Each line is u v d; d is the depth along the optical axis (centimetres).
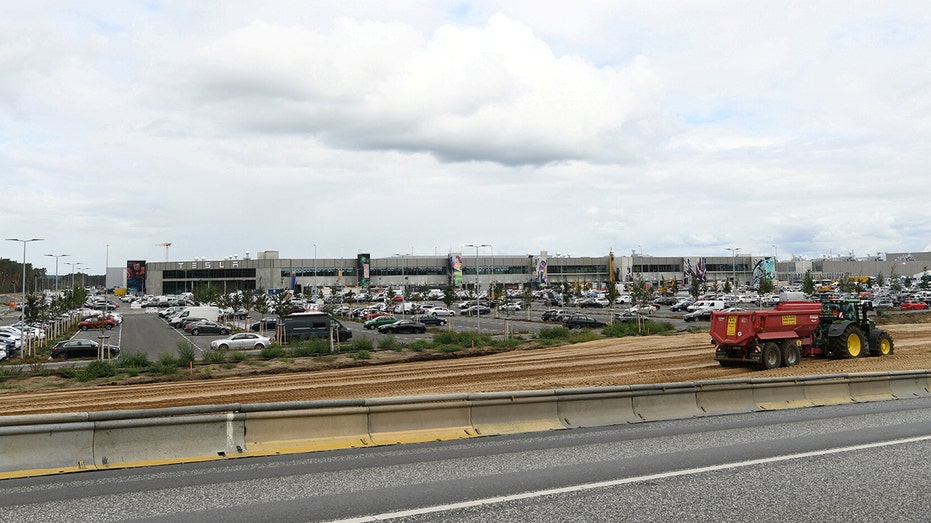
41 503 855
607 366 3422
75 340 5122
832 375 1947
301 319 5666
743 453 1174
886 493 912
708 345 4491
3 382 3650
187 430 1138
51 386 3494
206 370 4000
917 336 4678
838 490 926
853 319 3191
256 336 5522
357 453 1180
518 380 2930
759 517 805
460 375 3253
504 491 916
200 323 7319
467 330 7012
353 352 4775
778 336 2850
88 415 1080
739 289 15825
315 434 1236
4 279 19412
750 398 1777
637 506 845
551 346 5181
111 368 3938
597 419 1509
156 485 949
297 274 15250
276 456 1152
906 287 14525
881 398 2003
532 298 10512
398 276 15712
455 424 1362
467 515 804
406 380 3094
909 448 1211
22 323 5103
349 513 812
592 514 810
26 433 1032
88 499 875
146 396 2878
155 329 8038
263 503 857
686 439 1318
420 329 6931
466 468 1059
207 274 15700
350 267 15525
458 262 14912
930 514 820
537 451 1198
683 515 809
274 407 1208
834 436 1343
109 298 17000
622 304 11594
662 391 1623
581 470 1045
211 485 950
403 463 1097
